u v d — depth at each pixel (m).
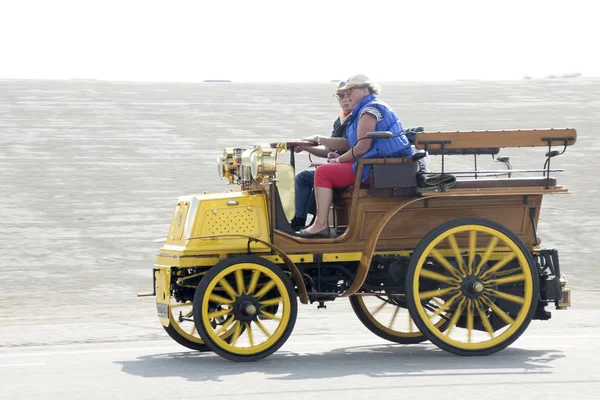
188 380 17.58
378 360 19.84
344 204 21.12
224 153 22.89
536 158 60.81
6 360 20.50
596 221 45.09
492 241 20.45
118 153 59.62
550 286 20.86
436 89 102.94
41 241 39.03
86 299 30.81
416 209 20.81
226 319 19.89
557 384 16.69
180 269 20.83
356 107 21.28
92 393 16.47
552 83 109.62
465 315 20.91
